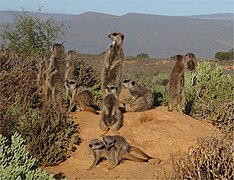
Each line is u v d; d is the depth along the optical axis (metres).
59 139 3.08
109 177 2.88
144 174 2.89
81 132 3.21
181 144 3.15
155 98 3.81
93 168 2.98
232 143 2.69
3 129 2.98
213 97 3.77
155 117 3.38
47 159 3.00
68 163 3.03
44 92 3.78
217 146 2.66
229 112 3.53
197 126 3.35
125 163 3.00
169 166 2.97
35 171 2.28
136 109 3.42
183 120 3.36
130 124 3.29
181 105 3.52
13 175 2.10
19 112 3.16
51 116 3.12
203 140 2.84
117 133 3.21
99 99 3.89
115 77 3.51
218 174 2.57
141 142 3.16
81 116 3.43
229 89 3.83
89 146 2.99
